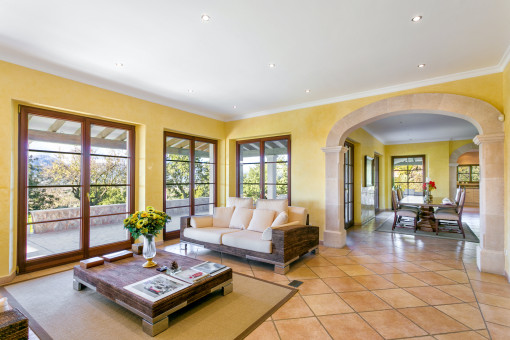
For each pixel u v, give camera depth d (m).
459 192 6.10
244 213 4.36
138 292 2.13
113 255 2.98
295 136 5.23
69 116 3.79
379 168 9.93
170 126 5.05
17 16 2.31
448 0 2.12
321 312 2.34
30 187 3.42
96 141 4.11
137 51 3.01
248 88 4.27
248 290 2.80
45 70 3.37
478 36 2.67
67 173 3.78
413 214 5.86
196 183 5.86
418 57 3.15
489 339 1.93
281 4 2.18
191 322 2.17
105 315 2.28
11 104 3.09
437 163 9.50
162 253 3.24
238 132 6.14
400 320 2.20
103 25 2.47
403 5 2.19
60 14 2.29
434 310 2.36
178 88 4.25
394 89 4.11
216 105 5.26
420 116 6.12
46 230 3.56
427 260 3.83
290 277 3.18
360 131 6.80
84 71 3.56
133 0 2.10
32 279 3.11
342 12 2.29
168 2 2.13
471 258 3.92
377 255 4.09
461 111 3.53
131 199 4.57
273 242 3.36
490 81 3.39
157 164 4.79
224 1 2.13
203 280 2.41
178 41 2.79
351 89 4.29
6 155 3.02
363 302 2.53
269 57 3.17
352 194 6.79
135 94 4.44
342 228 4.78
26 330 1.61
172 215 5.30
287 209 4.19
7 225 3.02
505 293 2.70
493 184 3.28
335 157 4.68
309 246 3.93
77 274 2.71
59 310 2.37
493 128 3.30
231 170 6.33
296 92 4.45
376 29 2.56
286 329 2.07
